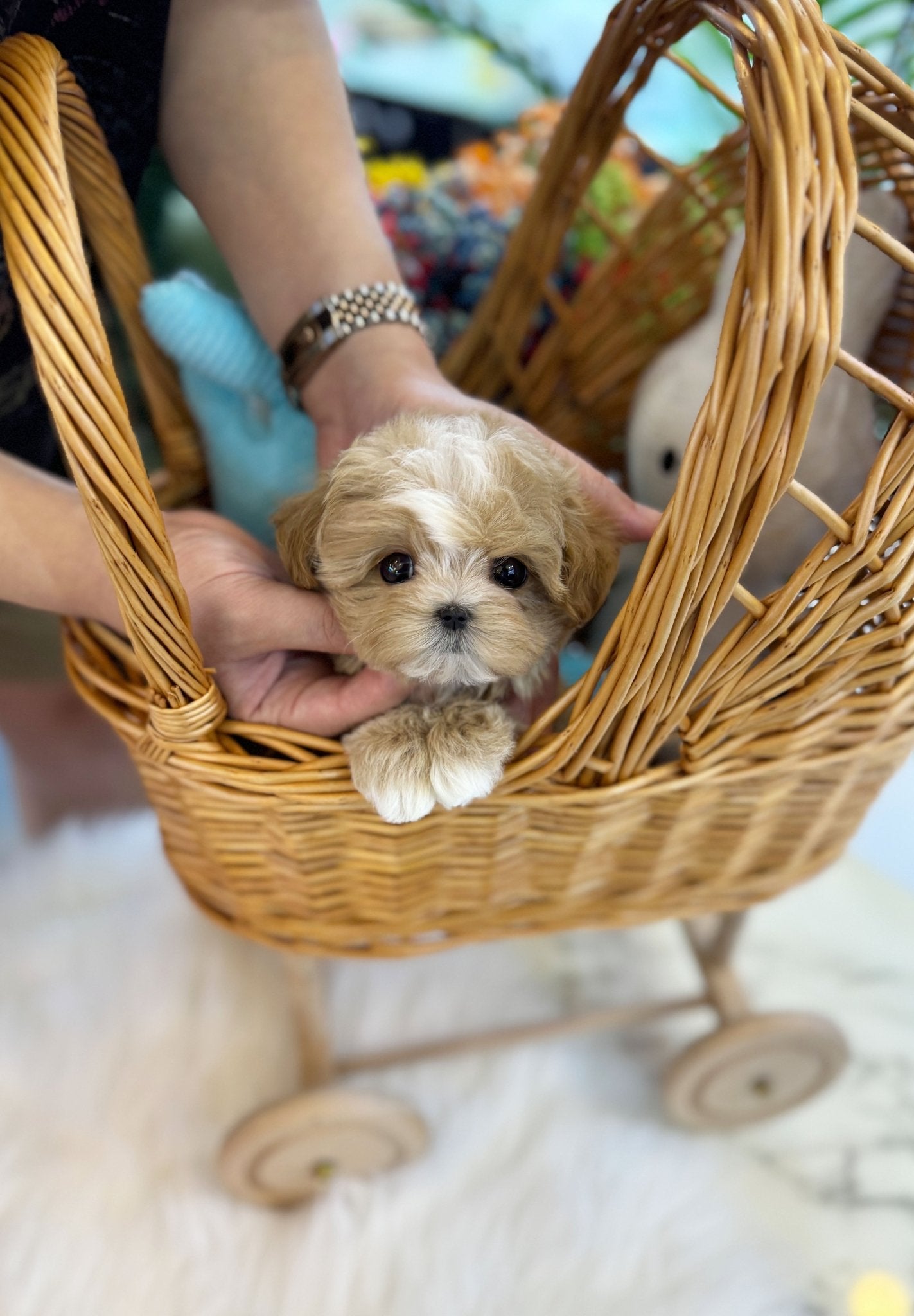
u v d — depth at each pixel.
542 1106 0.55
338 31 0.74
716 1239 0.50
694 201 0.53
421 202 0.65
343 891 0.37
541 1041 0.53
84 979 0.59
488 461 0.32
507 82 0.75
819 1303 0.48
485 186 0.66
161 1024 0.57
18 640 0.61
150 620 0.29
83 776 0.71
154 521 0.27
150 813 0.69
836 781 0.37
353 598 0.32
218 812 0.34
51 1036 0.56
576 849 0.36
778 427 0.25
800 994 0.60
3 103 0.26
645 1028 0.58
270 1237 0.50
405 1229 0.50
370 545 0.32
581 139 0.48
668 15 0.41
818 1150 0.53
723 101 0.38
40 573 0.36
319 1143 0.48
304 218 0.44
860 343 0.44
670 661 0.29
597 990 0.60
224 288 0.66
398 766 0.31
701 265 0.53
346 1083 0.55
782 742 0.33
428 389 0.40
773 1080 0.52
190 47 0.44
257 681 0.35
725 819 0.37
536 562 0.32
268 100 0.44
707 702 0.31
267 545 0.47
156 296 0.45
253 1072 0.55
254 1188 0.49
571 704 0.36
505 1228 0.50
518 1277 0.48
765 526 0.41
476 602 0.31
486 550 0.31
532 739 0.32
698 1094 0.51
